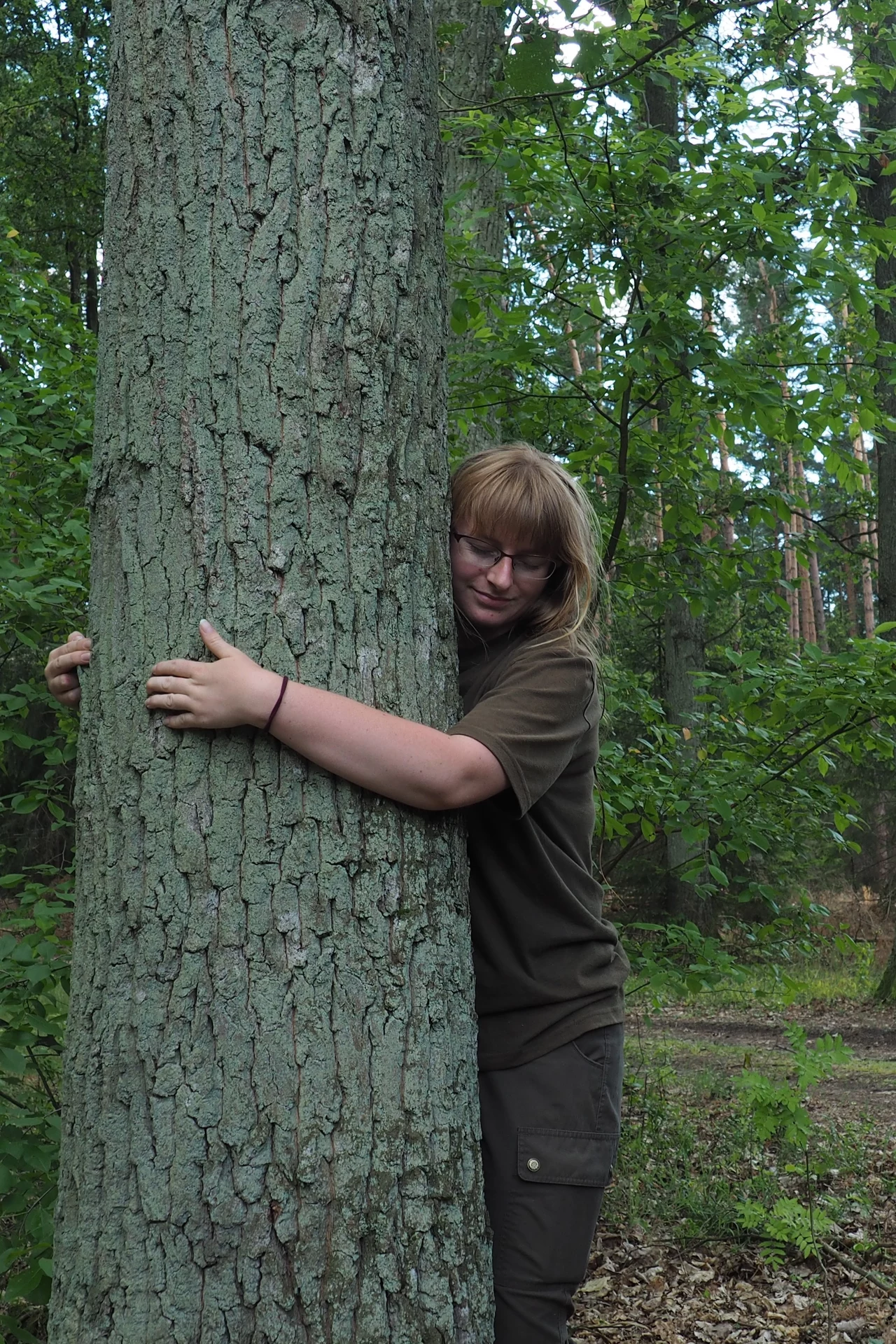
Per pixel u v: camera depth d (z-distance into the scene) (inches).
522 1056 68.6
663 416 161.3
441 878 61.2
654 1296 145.4
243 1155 53.3
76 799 61.1
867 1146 209.8
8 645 139.9
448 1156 58.1
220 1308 52.2
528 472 70.7
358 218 60.1
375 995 56.7
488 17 195.6
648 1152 197.3
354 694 58.5
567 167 141.1
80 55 591.5
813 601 719.1
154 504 58.2
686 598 179.6
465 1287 57.9
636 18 156.5
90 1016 56.9
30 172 583.2
